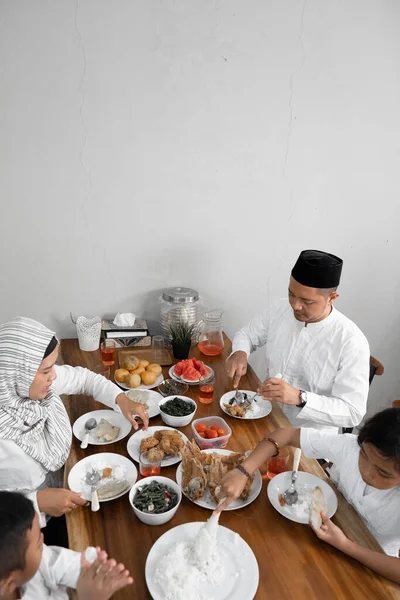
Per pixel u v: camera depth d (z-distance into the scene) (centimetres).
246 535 119
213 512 118
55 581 104
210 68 208
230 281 243
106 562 98
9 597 90
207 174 223
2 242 212
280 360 195
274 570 110
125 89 203
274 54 213
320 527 117
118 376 183
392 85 230
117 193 216
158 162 216
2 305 221
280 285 250
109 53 197
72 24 191
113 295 231
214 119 216
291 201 237
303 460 147
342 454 134
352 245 253
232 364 188
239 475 126
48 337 131
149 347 218
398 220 254
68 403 170
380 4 216
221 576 106
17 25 186
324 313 180
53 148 204
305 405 160
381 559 110
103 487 128
